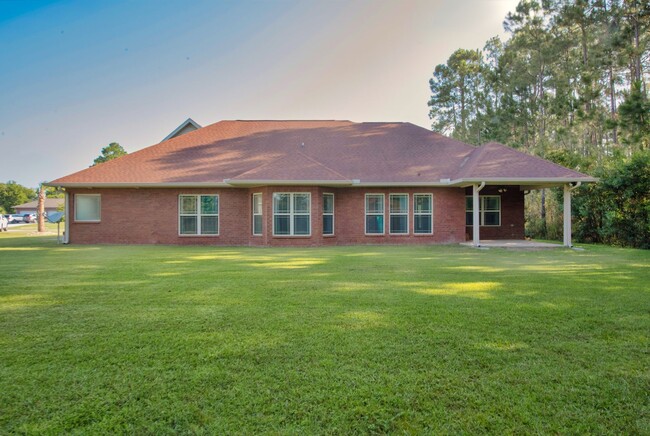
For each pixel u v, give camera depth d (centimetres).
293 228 1670
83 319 493
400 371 332
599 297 609
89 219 1794
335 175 1633
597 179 1466
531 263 1047
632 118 1617
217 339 414
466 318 489
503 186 1908
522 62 3183
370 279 784
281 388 303
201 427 252
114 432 247
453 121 4641
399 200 1777
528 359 358
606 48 2466
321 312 520
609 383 310
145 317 501
